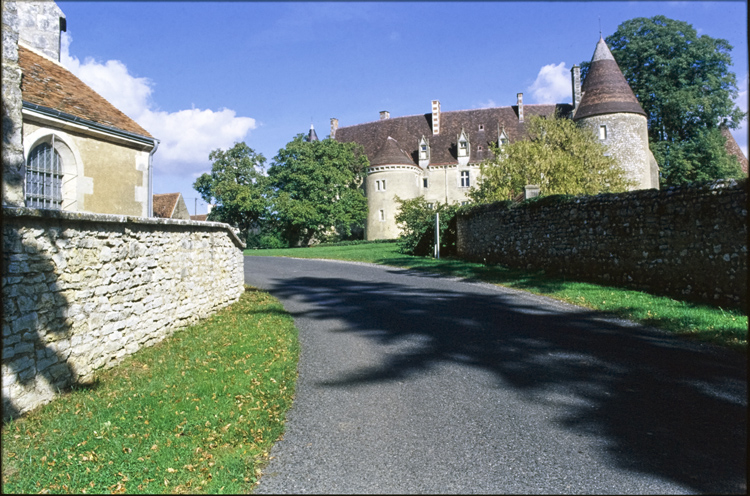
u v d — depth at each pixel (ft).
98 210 40.37
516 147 72.02
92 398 15.08
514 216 52.44
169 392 15.19
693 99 112.06
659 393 14.32
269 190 150.71
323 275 53.16
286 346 20.65
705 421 12.31
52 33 44.52
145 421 13.07
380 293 37.14
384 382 16.07
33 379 14.46
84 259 17.53
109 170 41.42
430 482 9.76
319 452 11.20
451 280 45.55
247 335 22.80
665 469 10.06
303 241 154.51
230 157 149.07
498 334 22.18
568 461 10.50
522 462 10.51
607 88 118.11
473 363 17.88
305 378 16.72
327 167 145.38
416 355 19.17
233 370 17.24
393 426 12.56
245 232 156.35
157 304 23.52
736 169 118.01
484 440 11.62
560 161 69.10
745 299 25.02
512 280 42.24
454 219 72.84
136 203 44.09
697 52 114.83
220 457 10.94
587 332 22.26
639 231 33.73
